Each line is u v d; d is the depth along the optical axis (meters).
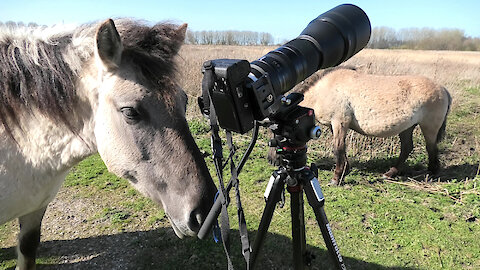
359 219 3.14
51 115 1.46
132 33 1.42
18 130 1.50
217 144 1.15
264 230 1.47
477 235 2.93
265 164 4.34
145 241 2.78
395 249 2.74
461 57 18.75
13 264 2.47
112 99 1.40
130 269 2.47
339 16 1.47
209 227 1.25
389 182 4.04
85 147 1.58
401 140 4.20
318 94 4.03
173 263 2.54
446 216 3.23
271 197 1.44
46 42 1.49
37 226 2.12
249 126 1.08
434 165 4.22
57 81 1.46
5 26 1.59
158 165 1.42
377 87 3.90
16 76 1.45
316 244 2.79
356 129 4.14
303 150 1.38
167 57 1.42
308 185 1.39
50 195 1.76
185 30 1.51
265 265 2.55
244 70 1.00
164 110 1.40
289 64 1.24
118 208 3.24
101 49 1.31
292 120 1.28
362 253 2.69
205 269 2.49
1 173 1.49
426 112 3.95
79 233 2.85
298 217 1.51
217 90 1.02
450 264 2.57
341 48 1.46
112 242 2.75
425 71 9.47
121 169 1.49
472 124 6.16
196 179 1.42
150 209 3.24
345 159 3.94
